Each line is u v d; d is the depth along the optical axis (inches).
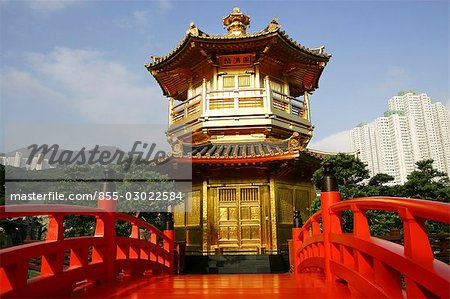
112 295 218.7
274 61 765.3
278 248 632.4
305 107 814.5
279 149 639.8
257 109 711.1
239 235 647.8
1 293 147.1
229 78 761.0
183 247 595.2
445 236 433.4
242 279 334.6
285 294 227.3
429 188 589.6
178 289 258.2
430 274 115.6
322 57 765.9
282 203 667.4
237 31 819.4
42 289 176.6
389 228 536.7
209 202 664.4
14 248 156.3
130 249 341.7
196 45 705.0
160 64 782.5
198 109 756.6
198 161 612.4
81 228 685.3
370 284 170.4
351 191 548.4
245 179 667.4
